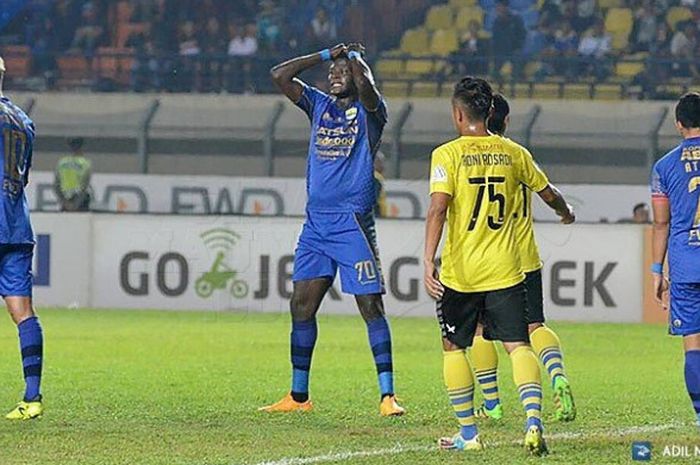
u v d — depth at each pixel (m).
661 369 38.38
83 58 80.88
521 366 21.58
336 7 82.81
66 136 71.62
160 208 65.38
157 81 78.81
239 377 35.06
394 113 70.44
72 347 42.78
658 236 23.89
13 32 83.38
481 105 21.95
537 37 81.12
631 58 79.00
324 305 56.94
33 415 26.50
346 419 26.78
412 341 46.03
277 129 69.94
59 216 58.72
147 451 22.39
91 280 58.62
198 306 57.62
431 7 82.88
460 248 21.77
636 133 69.00
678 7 81.50
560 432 24.97
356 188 27.94
